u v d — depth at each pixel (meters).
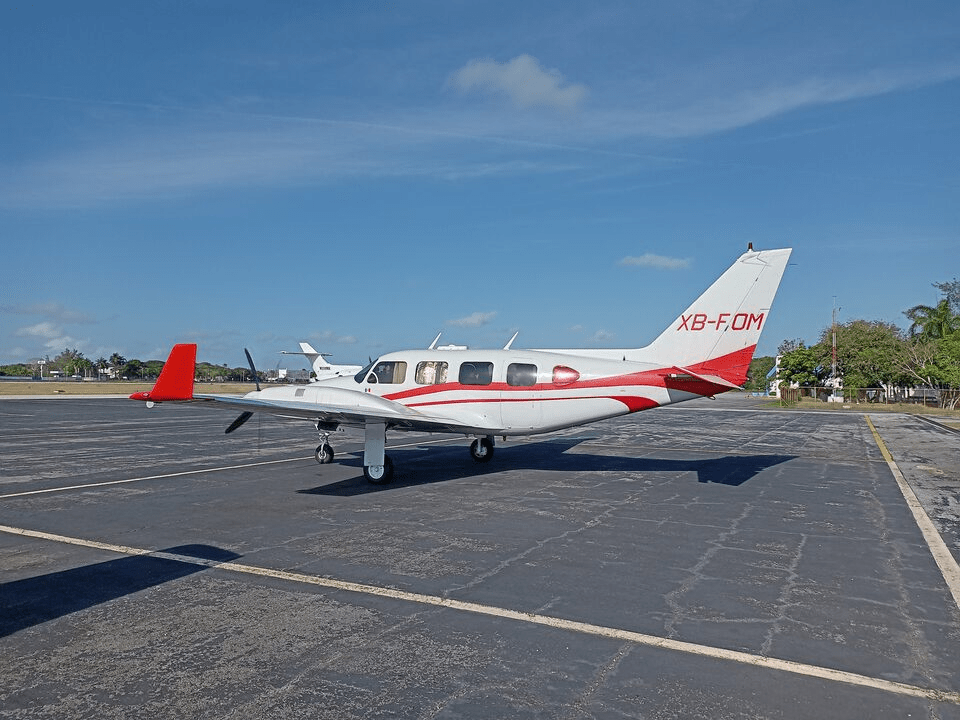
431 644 5.05
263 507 10.33
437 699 4.19
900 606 5.96
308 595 6.16
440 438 21.84
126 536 8.42
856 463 16.28
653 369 13.00
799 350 66.56
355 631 5.30
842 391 60.78
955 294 69.75
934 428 28.89
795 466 15.59
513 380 13.62
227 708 4.06
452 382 14.04
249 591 6.27
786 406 52.25
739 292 12.60
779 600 6.10
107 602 5.96
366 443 12.54
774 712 4.04
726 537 8.52
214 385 92.88
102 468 14.53
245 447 18.86
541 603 5.98
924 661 4.80
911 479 13.67
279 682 4.42
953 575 6.91
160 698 4.19
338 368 42.75
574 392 13.26
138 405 41.38
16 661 4.73
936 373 52.03
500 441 21.52
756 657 4.85
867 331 63.75
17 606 5.86
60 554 7.55
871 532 8.86
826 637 5.23
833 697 4.25
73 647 4.97
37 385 91.06
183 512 9.91
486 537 8.43
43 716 3.96
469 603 5.97
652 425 29.73
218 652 4.89
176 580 6.61
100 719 3.93
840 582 6.64
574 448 19.33
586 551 7.78
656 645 5.05
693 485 12.65
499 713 4.02
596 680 4.46
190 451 17.81
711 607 5.90
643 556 7.57
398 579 6.67
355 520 9.40
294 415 12.52
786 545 8.13
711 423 31.17
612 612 5.76
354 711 4.04
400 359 14.70
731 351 12.63
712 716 3.99
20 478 13.11
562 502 10.82
